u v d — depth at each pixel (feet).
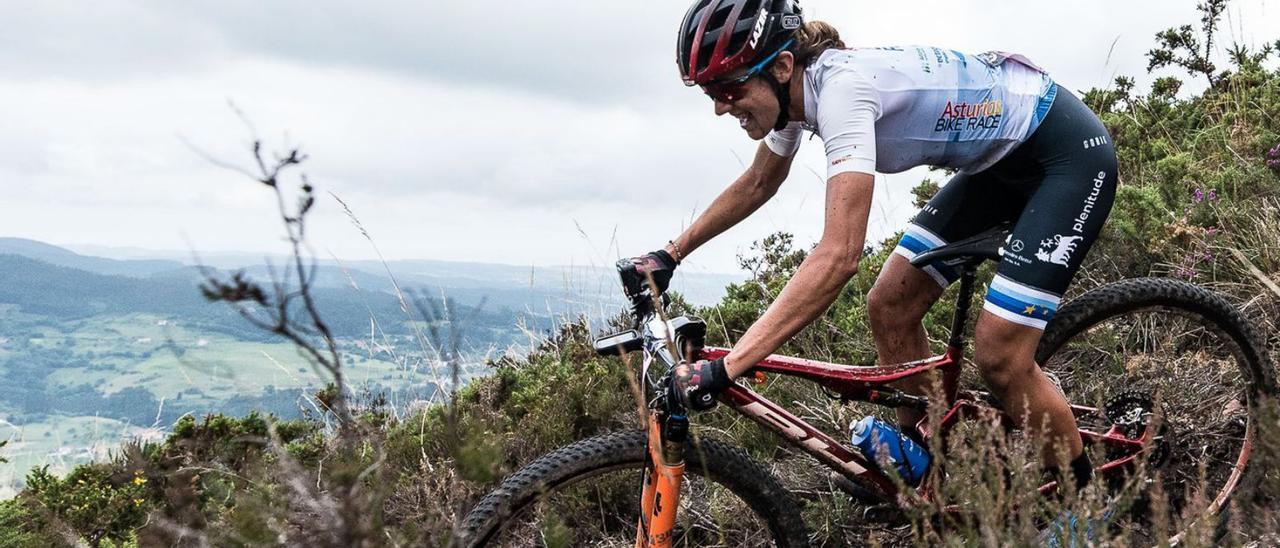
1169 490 9.00
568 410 12.46
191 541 7.45
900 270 8.91
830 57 7.52
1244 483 8.77
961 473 6.40
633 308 8.02
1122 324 10.02
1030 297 7.70
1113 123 18.92
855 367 8.09
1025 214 7.99
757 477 7.75
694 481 9.55
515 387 14.38
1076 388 10.23
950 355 8.21
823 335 13.55
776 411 7.93
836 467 8.07
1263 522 7.54
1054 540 6.69
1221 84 20.29
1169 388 9.48
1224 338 9.07
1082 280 13.25
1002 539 6.00
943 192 9.06
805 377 7.93
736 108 7.62
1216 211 13.64
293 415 12.37
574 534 9.03
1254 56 20.49
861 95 7.29
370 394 11.44
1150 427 6.62
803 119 7.77
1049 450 8.07
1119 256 13.30
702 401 6.82
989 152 8.22
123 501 11.16
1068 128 8.10
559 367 13.85
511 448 11.70
